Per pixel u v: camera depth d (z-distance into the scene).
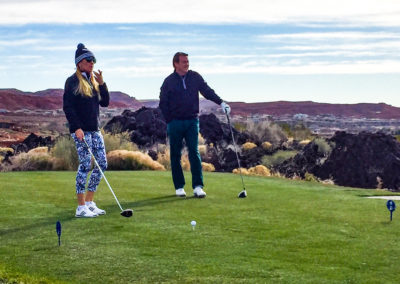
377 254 5.78
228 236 6.53
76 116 8.12
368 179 23.47
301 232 6.75
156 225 7.12
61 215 7.80
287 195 9.73
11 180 11.19
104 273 5.14
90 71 8.30
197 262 5.47
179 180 9.76
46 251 5.88
